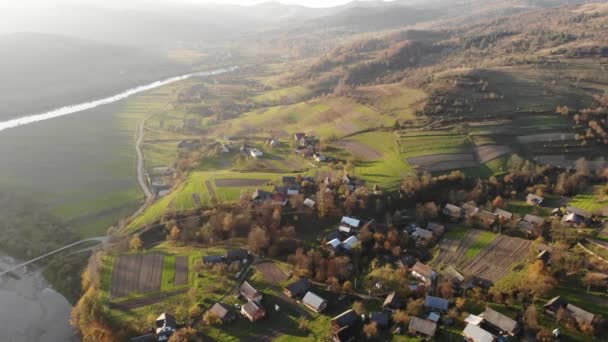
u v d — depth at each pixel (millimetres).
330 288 115125
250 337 100812
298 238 142125
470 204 157875
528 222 145750
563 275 111125
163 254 136125
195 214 155750
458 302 103938
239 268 125812
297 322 104438
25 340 115750
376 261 129000
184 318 106875
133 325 105750
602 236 131750
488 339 90625
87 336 107188
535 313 95812
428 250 135250
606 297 102438
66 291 132500
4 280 139125
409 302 106562
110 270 128500
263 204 151875
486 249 132125
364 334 98312
